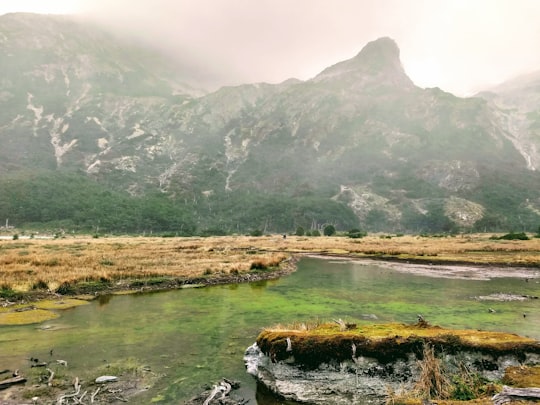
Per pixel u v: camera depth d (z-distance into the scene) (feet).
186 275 99.35
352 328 38.32
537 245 249.34
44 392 30.68
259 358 36.52
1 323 53.21
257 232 523.29
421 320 40.01
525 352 30.71
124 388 31.86
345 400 30.48
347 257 189.37
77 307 64.85
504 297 77.30
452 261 161.68
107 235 552.00
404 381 31.09
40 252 151.12
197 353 41.09
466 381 29.04
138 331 49.60
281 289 86.48
